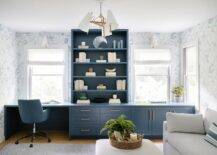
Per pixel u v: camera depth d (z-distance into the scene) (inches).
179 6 136.7
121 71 210.2
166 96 218.2
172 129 141.4
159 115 188.9
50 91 216.8
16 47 211.5
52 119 214.7
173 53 216.7
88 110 186.5
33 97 216.2
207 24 169.2
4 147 167.2
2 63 180.1
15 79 209.2
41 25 184.2
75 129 186.5
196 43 185.3
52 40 213.3
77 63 203.5
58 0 125.2
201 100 179.3
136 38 215.2
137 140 114.5
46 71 215.5
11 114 197.8
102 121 186.9
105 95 209.5
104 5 133.8
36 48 212.8
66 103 197.3
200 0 126.3
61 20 168.2
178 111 188.7
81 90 198.7
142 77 217.8
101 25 122.6
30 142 179.6
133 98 213.9
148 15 156.3
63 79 214.1
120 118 122.6
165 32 215.8
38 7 137.2
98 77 204.5
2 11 145.1
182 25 187.6
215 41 158.6
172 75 216.4
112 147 114.7
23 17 159.5
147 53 215.6
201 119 142.6
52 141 183.0
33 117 173.6
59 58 214.4
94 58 209.6
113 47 205.0
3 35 181.9
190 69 206.2
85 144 175.8
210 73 165.5
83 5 133.6
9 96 195.2
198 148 110.7
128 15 156.3
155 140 189.0
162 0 126.2
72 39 199.0
